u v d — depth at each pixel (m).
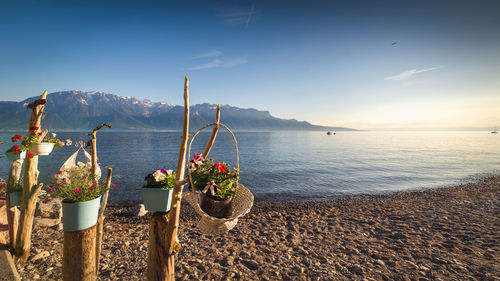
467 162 33.12
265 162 33.25
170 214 2.47
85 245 2.79
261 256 5.27
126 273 4.21
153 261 2.61
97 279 3.97
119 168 25.20
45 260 4.38
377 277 4.25
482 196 12.59
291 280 4.14
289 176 21.78
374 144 88.25
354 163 32.12
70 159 3.97
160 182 2.69
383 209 10.38
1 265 3.48
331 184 18.22
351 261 4.95
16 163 4.15
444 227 7.09
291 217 9.09
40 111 3.89
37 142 3.76
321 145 79.50
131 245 5.83
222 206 2.58
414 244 5.81
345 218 8.77
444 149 62.56
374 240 6.25
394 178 20.89
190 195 2.60
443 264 4.70
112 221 8.81
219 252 5.42
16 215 4.16
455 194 13.63
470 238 6.07
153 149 55.22
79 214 2.74
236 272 4.36
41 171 20.69
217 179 2.66
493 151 54.94
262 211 10.78
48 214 6.71
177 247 2.59
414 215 8.80
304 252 5.41
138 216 9.55
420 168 27.25
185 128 2.36
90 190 2.88
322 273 4.38
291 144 83.44
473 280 4.09
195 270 4.46
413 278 4.21
